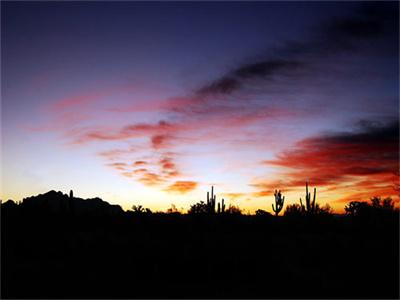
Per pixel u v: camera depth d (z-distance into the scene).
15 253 19.39
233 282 13.77
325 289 12.73
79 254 19.22
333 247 21.52
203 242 22.94
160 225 32.28
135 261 17.28
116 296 11.82
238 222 34.56
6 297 11.64
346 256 18.88
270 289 12.79
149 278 14.20
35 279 13.84
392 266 15.92
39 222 28.41
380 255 18.36
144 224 32.88
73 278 14.09
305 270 15.95
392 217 31.00
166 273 15.08
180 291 12.43
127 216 35.59
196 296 11.86
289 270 15.68
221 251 19.70
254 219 35.78
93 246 21.39
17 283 13.30
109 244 22.03
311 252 20.22
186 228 30.83
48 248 20.89
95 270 15.51
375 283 13.46
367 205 34.91
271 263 16.95
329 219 34.94
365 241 23.05
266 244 22.67
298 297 11.82
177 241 23.69
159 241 23.58
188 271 15.46
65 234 26.02
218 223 33.44
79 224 31.64
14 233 24.31
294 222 34.50
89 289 12.62
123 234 27.47
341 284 13.43
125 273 15.02
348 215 37.56
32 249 20.36
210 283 13.60
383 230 27.88
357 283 13.48
